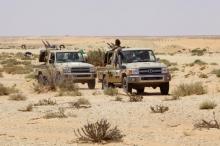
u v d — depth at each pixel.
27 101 57.25
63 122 40.19
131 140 32.28
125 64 65.06
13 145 30.73
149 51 66.88
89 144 31.12
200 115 42.47
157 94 64.75
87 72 74.25
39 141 32.12
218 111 44.50
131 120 40.81
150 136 33.59
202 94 61.06
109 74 69.50
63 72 72.75
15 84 78.88
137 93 66.75
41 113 45.94
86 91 70.44
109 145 30.70
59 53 76.69
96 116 43.25
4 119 42.66
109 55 71.62
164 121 40.12
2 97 63.41
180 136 33.44
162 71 63.28
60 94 64.06
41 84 71.94
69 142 31.70
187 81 82.81
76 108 48.97
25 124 39.62
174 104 50.31
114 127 36.84
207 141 31.50
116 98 56.44
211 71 92.12
